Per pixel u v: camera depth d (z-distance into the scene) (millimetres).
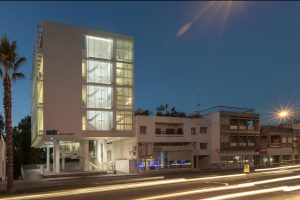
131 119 49906
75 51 46562
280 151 69188
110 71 49312
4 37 29719
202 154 58438
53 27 45562
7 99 29156
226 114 60125
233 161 60344
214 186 24812
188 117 62250
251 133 63406
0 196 23344
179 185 25734
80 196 21047
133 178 36906
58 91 44906
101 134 47094
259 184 25969
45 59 44594
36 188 29016
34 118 53219
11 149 27938
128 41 51094
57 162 46094
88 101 47250
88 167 50188
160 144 53656
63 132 44594
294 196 19391
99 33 48625
